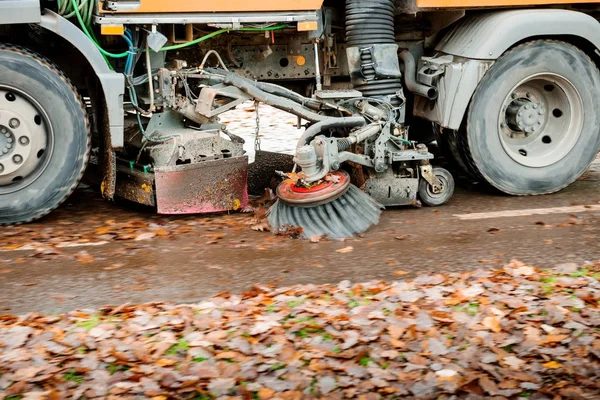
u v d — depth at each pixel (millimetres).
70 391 4133
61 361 4395
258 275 5793
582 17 7617
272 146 10148
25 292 5453
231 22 6957
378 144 7156
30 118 6691
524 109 7785
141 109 7105
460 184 8344
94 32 7156
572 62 7707
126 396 4094
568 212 7266
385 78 7352
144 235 6602
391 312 4961
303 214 6758
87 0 6715
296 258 6141
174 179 6945
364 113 7285
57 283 5613
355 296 5246
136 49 6984
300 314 4930
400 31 7859
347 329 4738
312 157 6824
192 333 4699
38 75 6652
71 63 7586
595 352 4516
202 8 6863
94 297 5383
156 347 4516
